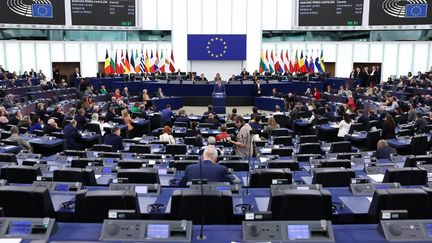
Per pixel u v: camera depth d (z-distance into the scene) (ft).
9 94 59.47
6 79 72.95
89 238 11.09
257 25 93.40
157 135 43.65
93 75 92.89
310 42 93.40
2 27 82.53
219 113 70.33
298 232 11.03
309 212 13.46
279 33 93.91
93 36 91.76
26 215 14.06
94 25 87.66
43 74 82.12
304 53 93.86
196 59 92.53
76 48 91.15
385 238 11.03
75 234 11.30
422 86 69.77
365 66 92.68
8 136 35.24
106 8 87.81
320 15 88.69
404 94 65.05
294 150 31.94
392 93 67.87
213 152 18.75
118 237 11.00
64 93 72.84
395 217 11.46
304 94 75.31
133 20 89.81
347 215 15.10
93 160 23.21
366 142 38.32
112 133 33.27
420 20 83.05
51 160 25.55
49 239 11.01
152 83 77.87
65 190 17.58
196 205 13.91
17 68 87.86
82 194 13.87
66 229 11.57
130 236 11.02
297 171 21.93
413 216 13.48
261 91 77.25
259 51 94.02
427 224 11.18
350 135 40.22
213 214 13.92
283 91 78.18
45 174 21.47
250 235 11.00
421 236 10.98
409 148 34.68
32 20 84.02
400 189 13.78
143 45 93.66
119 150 32.60
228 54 92.38
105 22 88.22
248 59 94.07
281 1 92.58
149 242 10.89
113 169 21.98
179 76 82.94
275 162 22.11
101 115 52.39
